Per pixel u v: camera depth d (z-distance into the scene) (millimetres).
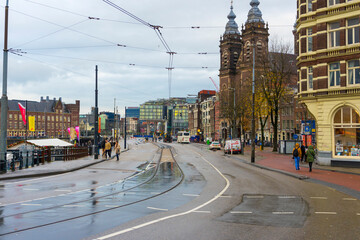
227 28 103125
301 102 28969
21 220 8828
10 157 27266
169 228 8180
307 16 28750
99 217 9320
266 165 27938
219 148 58500
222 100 70062
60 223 8578
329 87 26750
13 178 18047
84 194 13242
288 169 24500
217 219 9258
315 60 27969
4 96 19875
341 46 25984
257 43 88438
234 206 11273
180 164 29859
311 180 18531
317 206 11375
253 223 8836
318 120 27062
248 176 20781
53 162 28438
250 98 55344
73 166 24406
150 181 17922
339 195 13773
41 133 150000
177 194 13797
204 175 21250
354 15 25438
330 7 26750
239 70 92375
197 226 8422
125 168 25062
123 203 11516
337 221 9172
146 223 8641
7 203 11172
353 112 25562
